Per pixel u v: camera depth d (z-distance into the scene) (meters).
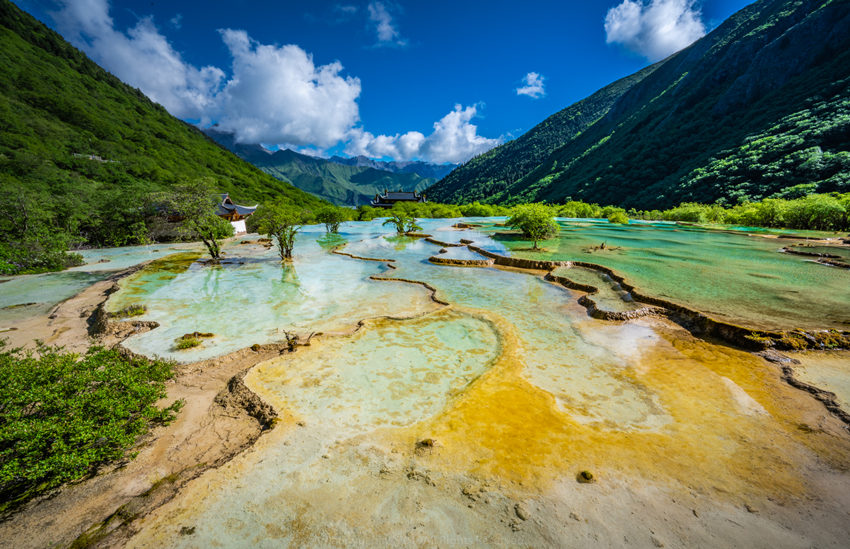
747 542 4.09
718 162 75.62
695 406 6.92
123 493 4.97
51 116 78.81
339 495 4.85
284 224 23.67
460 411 6.81
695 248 26.95
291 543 4.15
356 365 8.96
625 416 6.65
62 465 4.87
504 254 24.77
